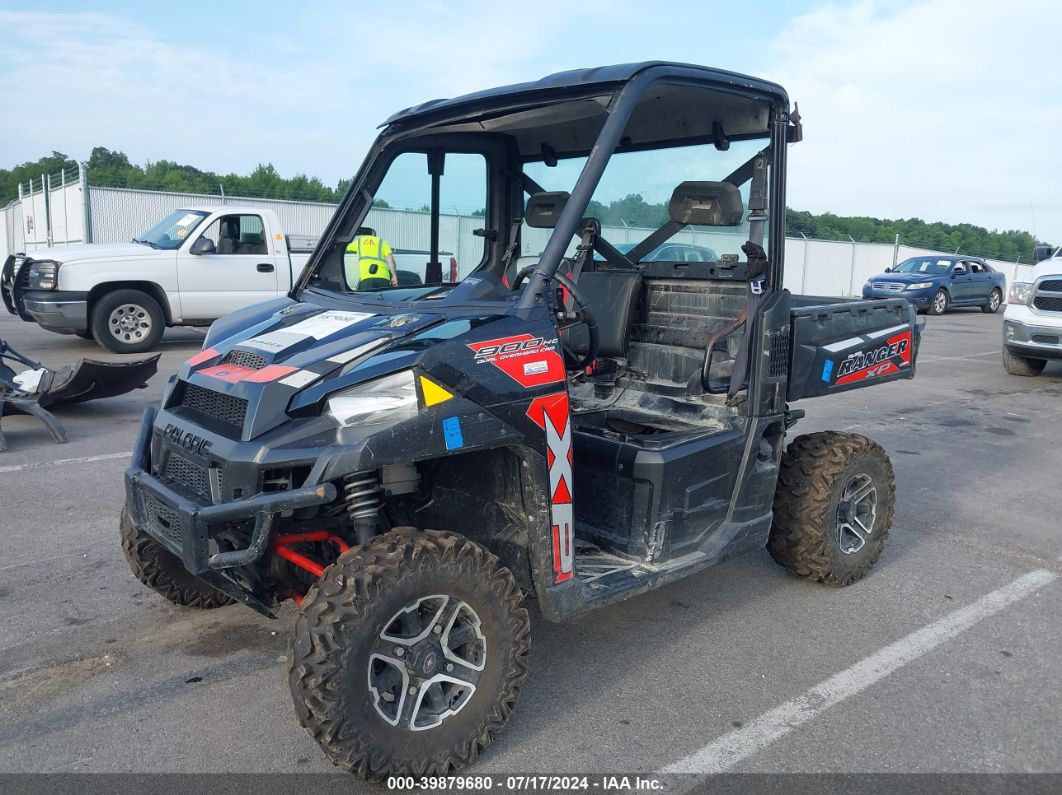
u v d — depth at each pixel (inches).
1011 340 461.7
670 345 179.3
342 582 104.5
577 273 184.7
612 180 175.0
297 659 102.7
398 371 110.9
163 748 120.0
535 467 119.6
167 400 129.8
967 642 157.8
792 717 131.3
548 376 121.6
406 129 157.9
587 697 136.5
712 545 151.6
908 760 120.3
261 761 117.5
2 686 135.4
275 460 105.7
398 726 109.0
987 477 273.0
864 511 184.4
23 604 163.8
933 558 201.5
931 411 381.7
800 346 165.6
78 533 200.2
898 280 916.0
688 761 119.5
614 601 132.3
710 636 158.9
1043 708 134.9
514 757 119.7
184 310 476.1
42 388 298.4
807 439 180.2
